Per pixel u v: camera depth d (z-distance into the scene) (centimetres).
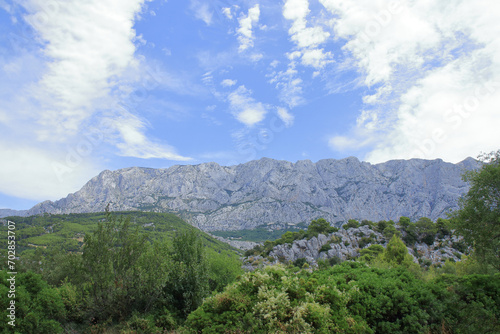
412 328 1138
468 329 1086
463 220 1647
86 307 1569
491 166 1544
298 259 5416
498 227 1493
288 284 1208
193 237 2072
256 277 1272
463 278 1353
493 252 1538
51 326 1298
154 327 1450
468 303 1220
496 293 1218
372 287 1337
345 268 1647
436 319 1173
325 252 5625
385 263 2862
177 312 1678
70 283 1720
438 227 5712
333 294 1215
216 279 2491
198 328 1146
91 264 1538
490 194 1525
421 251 5234
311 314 1070
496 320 1111
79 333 1431
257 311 1094
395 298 1252
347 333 1098
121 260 1627
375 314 1219
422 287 1323
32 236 8706
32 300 1329
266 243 7894
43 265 3206
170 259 1894
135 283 1661
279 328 1019
